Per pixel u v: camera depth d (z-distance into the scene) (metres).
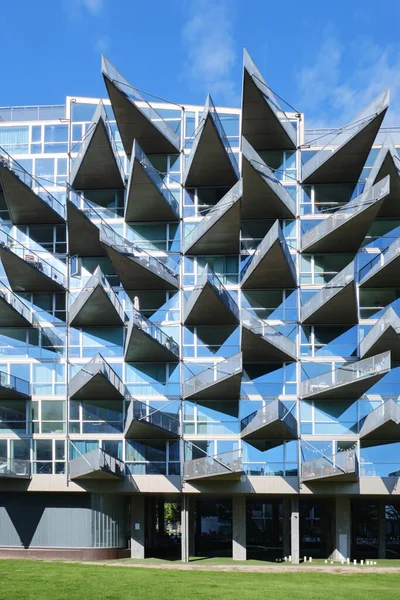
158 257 30.42
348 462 26.08
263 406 28.02
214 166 29.55
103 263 30.95
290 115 31.23
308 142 31.05
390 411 26.33
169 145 30.64
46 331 30.30
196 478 27.81
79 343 30.16
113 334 30.23
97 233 29.38
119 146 31.53
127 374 29.75
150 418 27.44
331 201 30.80
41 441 29.25
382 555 31.25
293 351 29.19
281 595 17.53
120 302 30.22
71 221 28.75
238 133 31.22
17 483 28.52
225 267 30.47
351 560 29.50
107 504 28.77
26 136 31.75
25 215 30.52
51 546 28.19
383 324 27.09
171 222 30.78
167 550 33.19
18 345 30.19
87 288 29.03
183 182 30.91
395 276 29.00
